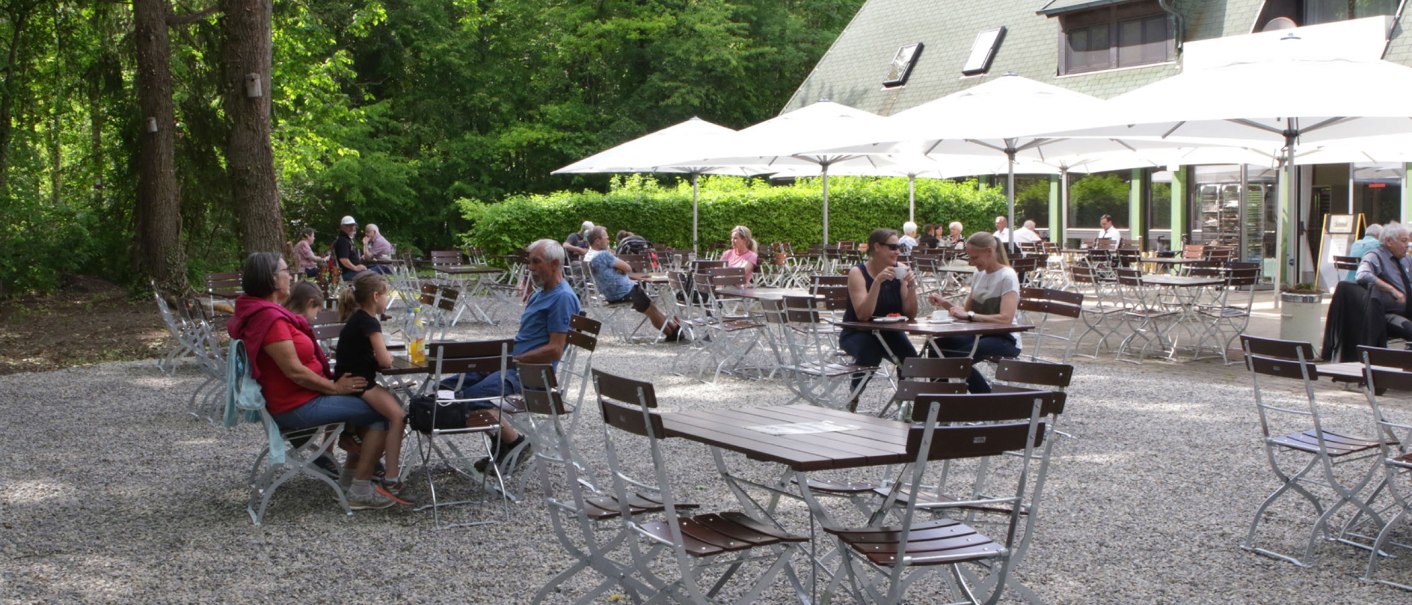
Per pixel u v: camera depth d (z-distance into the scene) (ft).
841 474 22.61
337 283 55.21
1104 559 17.15
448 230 122.21
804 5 134.00
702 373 36.35
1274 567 16.81
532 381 14.65
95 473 23.36
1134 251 59.31
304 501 20.88
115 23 67.56
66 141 80.38
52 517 19.97
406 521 19.51
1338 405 29.94
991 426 12.31
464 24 121.08
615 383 13.07
